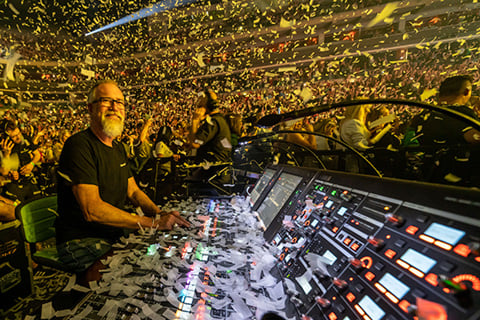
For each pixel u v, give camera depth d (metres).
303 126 3.13
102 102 1.20
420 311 0.27
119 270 0.57
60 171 1.06
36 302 0.45
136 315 0.41
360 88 6.69
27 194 2.79
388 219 0.43
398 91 6.30
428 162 1.85
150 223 0.97
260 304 0.45
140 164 3.49
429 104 0.36
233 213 1.17
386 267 0.38
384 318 0.33
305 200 0.79
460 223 0.32
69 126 6.27
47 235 1.24
